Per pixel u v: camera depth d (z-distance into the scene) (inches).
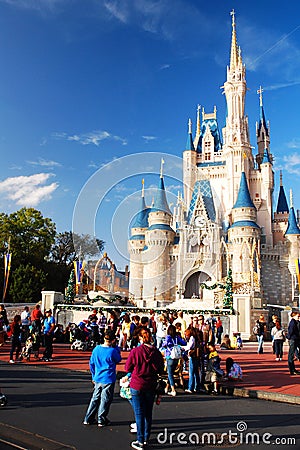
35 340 759.7
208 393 510.3
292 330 637.9
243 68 3983.8
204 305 1470.2
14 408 383.9
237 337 1102.4
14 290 2436.0
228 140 3791.8
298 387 524.1
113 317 857.5
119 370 627.8
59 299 1423.5
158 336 616.1
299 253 3250.5
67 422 341.1
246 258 2930.6
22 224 2783.0
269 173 3624.5
